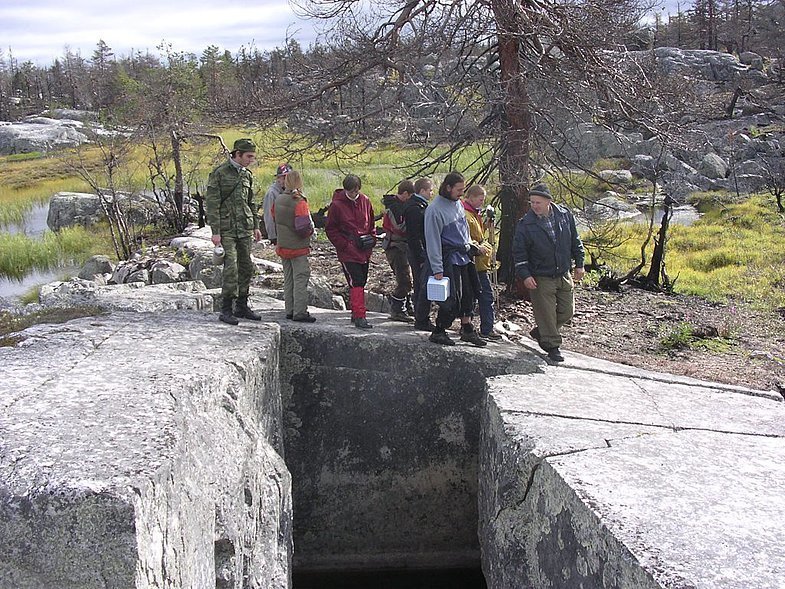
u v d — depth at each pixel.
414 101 9.81
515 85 9.19
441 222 6.31
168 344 5.28
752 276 13.37
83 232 18.70
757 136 32.75
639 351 8.41
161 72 19.86
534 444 4.66
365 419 6.67
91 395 3.92
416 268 6.94
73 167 22.36
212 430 4.14
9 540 2.82
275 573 4.66
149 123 18.72
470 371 6.53
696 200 24.97
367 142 10.16
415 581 6.92
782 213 22.23
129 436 3.35
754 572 3.12
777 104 38.66
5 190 30.66
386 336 6.64
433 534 6.91
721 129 33.16
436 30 9.49
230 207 6.29
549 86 9.54
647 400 5.74
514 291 10.00
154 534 2.97
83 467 3.01
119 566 2.81
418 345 6.54
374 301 9.31
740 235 18.59
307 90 10.42
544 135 9.98
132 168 24.41
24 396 3.88
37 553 2.82
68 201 20.67
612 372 6.55
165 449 3.24
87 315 6.17
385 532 6.90
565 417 5.16
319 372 6.59
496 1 9.07
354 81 10.22
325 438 6.70
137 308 6.82
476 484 6.75
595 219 13.79
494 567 5.20
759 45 56.88
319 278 9.38
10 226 22.92
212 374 4.57
